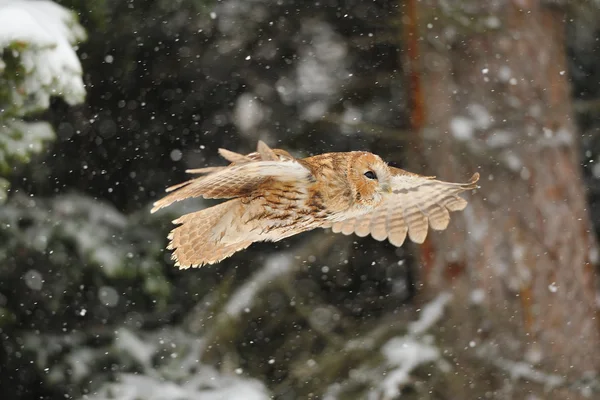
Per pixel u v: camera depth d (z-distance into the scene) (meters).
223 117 16.80
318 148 16.42
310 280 17.44
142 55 15.95
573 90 19.50
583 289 13.93
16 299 14.67
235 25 16.36
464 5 13.89
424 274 14.41
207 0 15.04
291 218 7.80
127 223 15.06
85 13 12.63
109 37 14.92
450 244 14.05
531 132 14.05
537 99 14.23
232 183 7.48
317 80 17.08
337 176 7.75
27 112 8.76
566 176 14.10
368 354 13.49
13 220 14.23
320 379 13.70
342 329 16.64
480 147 13.80
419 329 13.52
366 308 17.58
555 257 13.84
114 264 14.48
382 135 13.91
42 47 8.49
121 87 16.05
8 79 8.54
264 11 16.41
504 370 13.33
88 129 15.88
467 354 13.47
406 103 14.90
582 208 14.23
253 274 16.05
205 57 16.45
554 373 13.55
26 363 14.75
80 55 14.95
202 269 16.22
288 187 7.61
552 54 14.55
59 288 14.58
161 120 16.48
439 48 14.19
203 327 14.87
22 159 9.66
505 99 14.09
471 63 14.20
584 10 15.19
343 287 17.77
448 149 14.01
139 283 15.18
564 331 13.76
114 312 15.27
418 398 13.14
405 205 8.84
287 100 16.95
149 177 16.42
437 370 13.27
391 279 17.94
